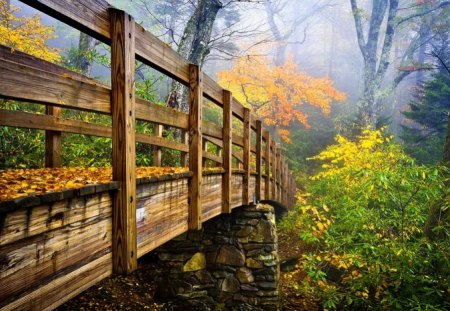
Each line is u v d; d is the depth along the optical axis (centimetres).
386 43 1722
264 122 1644
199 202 317
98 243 176
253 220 557
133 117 192
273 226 562
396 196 515
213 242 553
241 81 1518
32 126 290
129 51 185
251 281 535
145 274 596
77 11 149
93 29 163
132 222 194
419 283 460
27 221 130
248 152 520
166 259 550
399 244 477
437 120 1473
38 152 510
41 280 138
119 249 189
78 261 160
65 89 150
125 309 476
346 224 587
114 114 184
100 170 343
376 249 470
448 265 425
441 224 544
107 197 183
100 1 168
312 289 560
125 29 179
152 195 238
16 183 195
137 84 714
